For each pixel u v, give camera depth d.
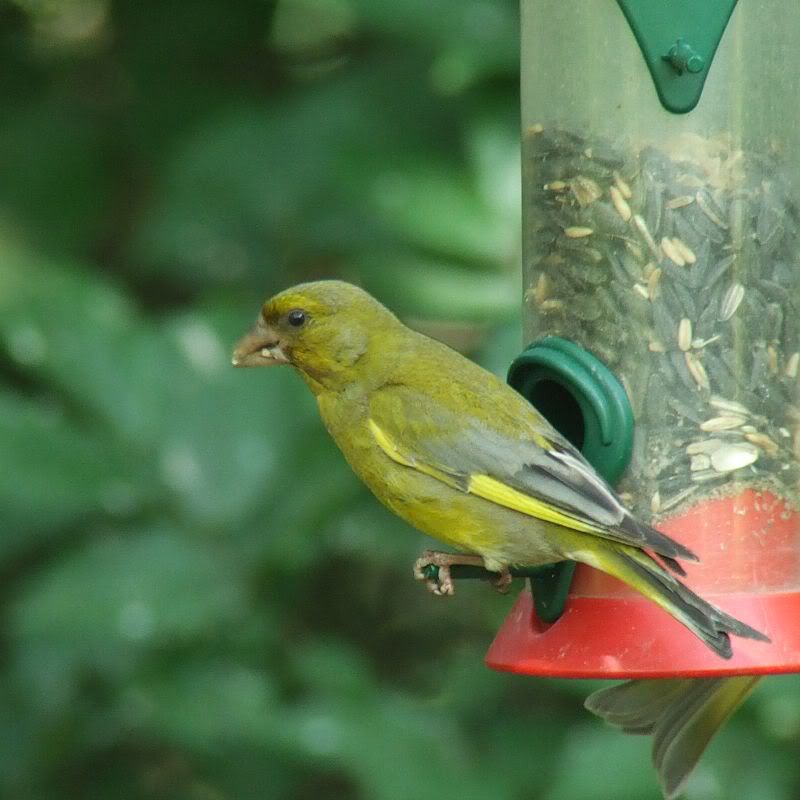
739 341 10.46
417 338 10.77
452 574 10.25
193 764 13.36
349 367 10.62
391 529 13.05
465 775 11.57
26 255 13.71
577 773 11.12
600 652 9.82
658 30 10.40
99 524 12.57
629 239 10.52
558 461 9.97
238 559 12.30
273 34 15.15
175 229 14.18
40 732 12.79
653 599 9.50
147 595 12.01
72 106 15.21
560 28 10.71
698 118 10.48
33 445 12.27
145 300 15.27
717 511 10.33
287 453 12.52
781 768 11.30
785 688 11.37
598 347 10.54
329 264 14.48
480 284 12.38
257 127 14.15
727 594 10.20
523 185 11.03
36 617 11.92
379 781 11.30
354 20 14.12
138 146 14.97
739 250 10.49
